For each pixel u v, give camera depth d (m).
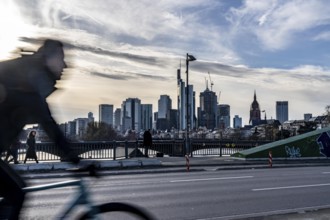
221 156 30.27
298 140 29.17
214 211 9.38
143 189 13.20
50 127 3.71
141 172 19.69
